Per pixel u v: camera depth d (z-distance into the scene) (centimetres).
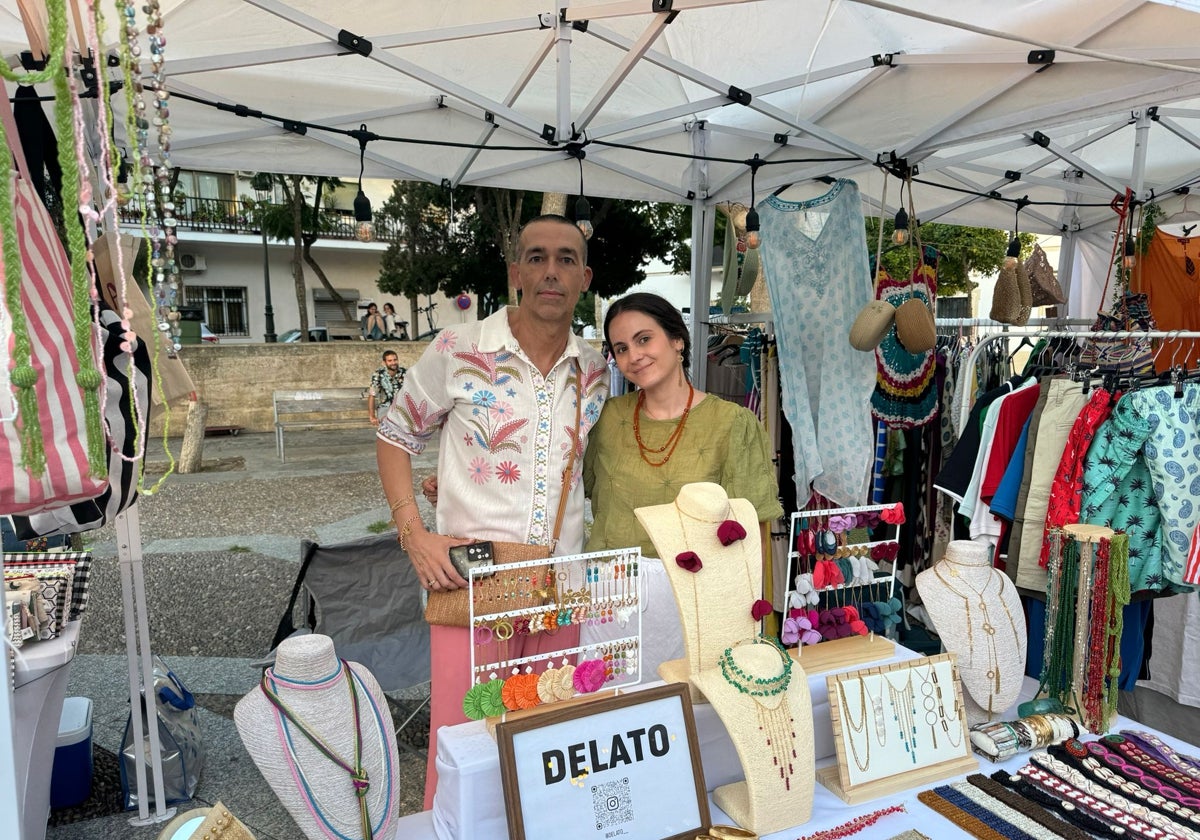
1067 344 287
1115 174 492
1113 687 178
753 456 193
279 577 511
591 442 206
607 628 193
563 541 193
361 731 127
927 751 164
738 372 389
